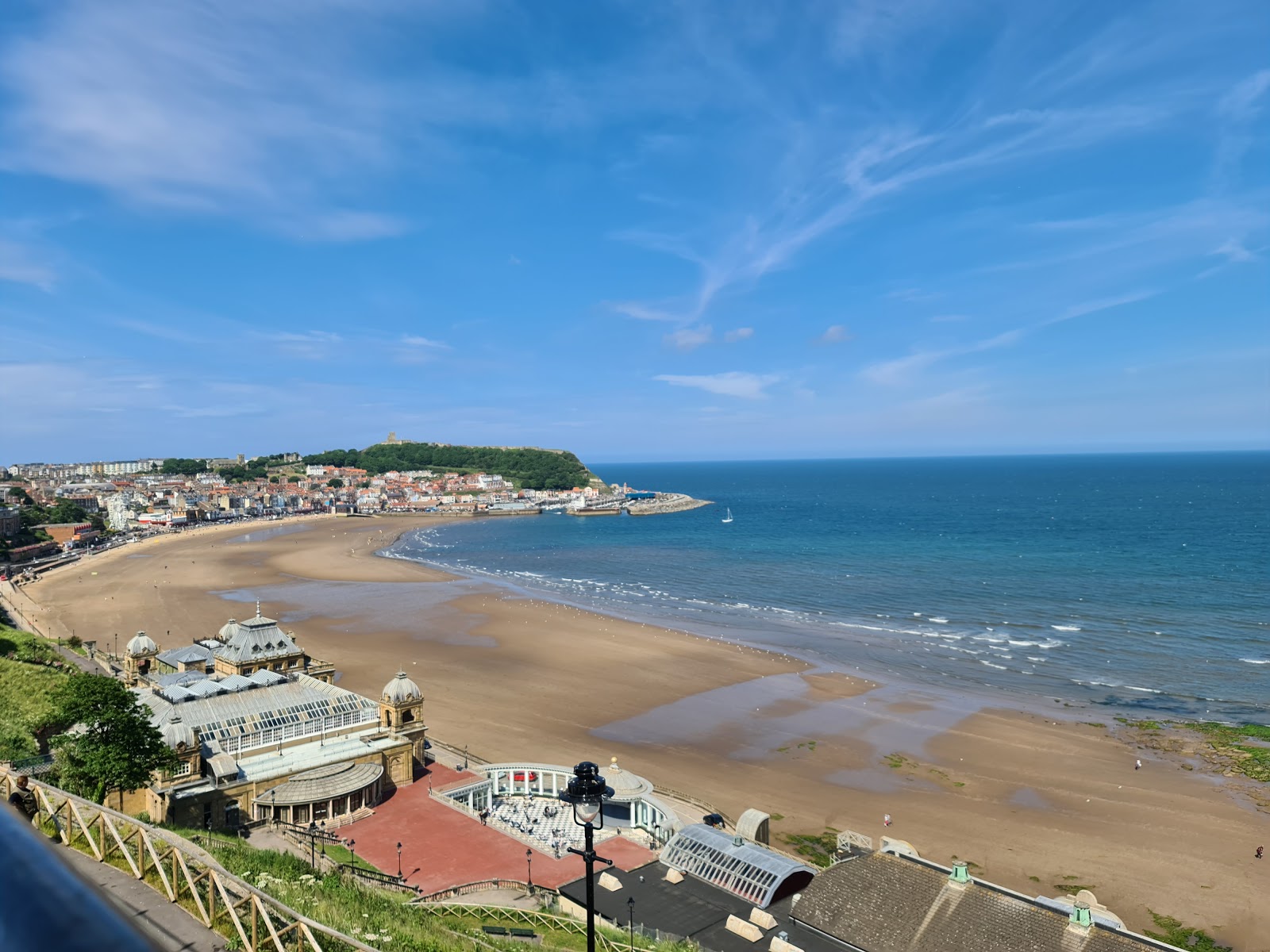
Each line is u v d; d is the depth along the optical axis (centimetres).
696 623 16312
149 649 10919
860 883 5284
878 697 11538
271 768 7406
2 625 14988
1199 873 7088
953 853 7419
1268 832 7756
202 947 2756
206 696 8062
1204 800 8406
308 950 2797
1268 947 6153
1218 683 12056
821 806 8294
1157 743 9825
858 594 18950
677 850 6100
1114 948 4450
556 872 6412
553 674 12662
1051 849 7481
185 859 3025
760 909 5378
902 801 8400
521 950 4644
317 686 8612
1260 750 9588
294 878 4634
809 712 10969
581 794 2591
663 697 11569
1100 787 8694
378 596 19475
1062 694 11644
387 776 7906
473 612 17462
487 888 6062
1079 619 16012
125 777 6278
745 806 8262
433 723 10419
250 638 10562
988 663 13175
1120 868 7175
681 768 9162
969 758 9425
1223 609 16550
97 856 3291
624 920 5384
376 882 5947
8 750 7881
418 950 3894
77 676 6394
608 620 16638
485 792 8062
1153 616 16075
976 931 4778
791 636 15088
